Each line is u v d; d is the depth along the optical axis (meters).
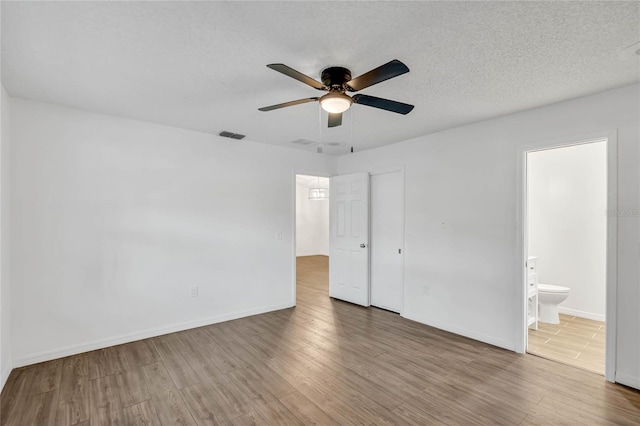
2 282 2.40
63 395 2.30
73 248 2.97
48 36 1.78
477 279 3.35
